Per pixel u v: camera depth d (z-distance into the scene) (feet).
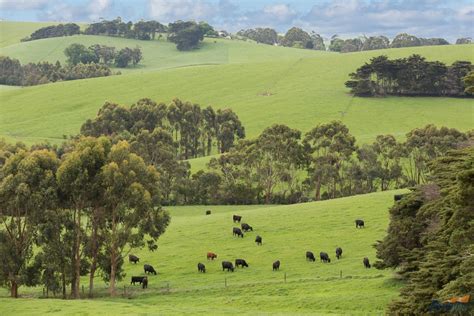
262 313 166.40
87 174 218.18
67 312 169.07
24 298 202.90
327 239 269.44
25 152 222.69
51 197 215.92
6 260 216.13
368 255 243.19
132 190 218.18
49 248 218.38
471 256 112.68
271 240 276.21
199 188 419.13
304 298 185.88
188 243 281.13
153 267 252.83
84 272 227.81
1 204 219.20
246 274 232.12
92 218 229.25
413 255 181.78
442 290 112.37
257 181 444.14
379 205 310.86
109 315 163.94
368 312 167.32
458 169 119.55
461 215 112.57
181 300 198.49
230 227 300.40
